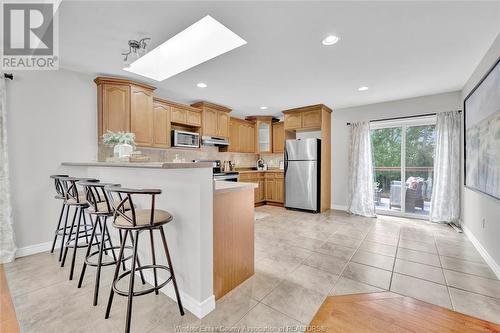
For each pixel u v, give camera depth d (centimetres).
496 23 192
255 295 183
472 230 300
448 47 233
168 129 394
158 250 193
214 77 317
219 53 248
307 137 555
